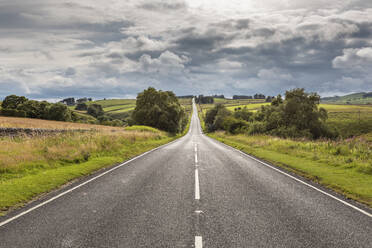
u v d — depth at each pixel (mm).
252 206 5684
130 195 6469
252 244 3830
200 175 9164
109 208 5438
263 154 16219
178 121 64188
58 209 5371
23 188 7004
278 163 12766
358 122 62219
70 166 10688
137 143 21438
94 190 6977
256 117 71438
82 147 14141
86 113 128250
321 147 16891
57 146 13633
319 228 4504
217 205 5703
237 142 29562
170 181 8133
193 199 6141
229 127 57250
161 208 5449
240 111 86312
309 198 6469
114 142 18062
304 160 13531
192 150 18734
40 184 7523
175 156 14922
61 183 7871
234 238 4027
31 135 16953
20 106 62344
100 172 9727
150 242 3857
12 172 9164
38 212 5180
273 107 51250
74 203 5789
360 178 9039
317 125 44656
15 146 12602
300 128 44500
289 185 7922
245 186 7613
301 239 4035
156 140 29031
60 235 4082
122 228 4367
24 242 3834
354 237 4156
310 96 45625
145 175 9125
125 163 12094
